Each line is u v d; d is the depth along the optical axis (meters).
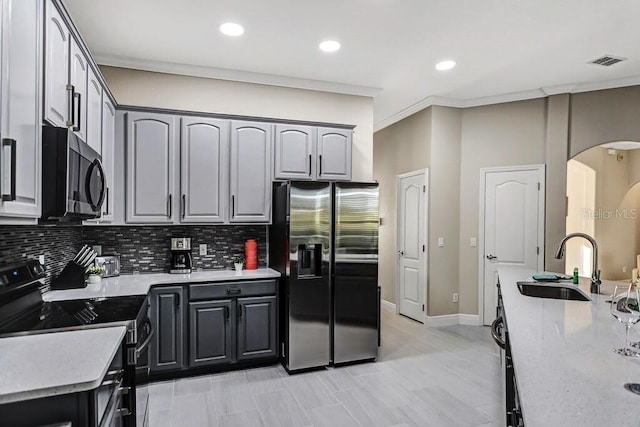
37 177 1.58
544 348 1.50
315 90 4.11
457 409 2.68
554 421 0.95
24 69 1.44
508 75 3.93
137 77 3.52
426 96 4.61
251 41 3.15
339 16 2.77
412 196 5.14
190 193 3.34
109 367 1.45
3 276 1.83
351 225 3.48
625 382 1.18
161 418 2.55
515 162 4.58
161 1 2.56
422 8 2.67
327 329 3.41
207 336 3.21
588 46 3.27
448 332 4.49
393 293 5.57
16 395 1.10
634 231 6.12
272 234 3.75
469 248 4.84
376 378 3.21
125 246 3.47
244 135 3.50
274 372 3.33
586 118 4.23
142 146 3.21
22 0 1.42
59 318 1.93
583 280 3.11
